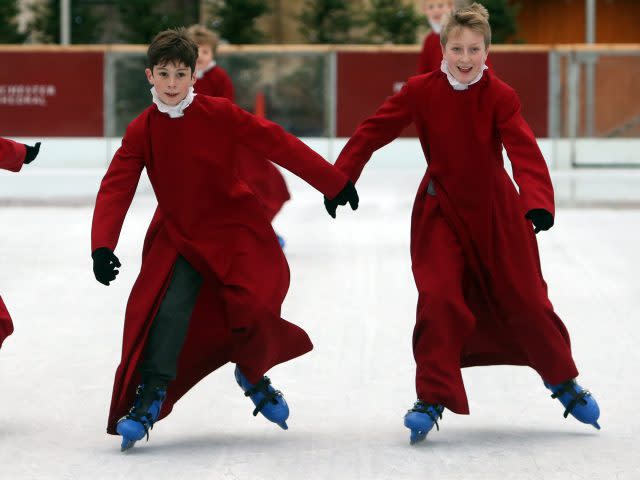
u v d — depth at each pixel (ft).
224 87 114.32
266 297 55.88
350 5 337.52
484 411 64.49
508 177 58.23
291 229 142.10
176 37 54.70
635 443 57.72
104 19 347.97
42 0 344.49
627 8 409.90
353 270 112.06
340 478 51.83
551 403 66.23
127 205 56.80
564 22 413.59
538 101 212.84
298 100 214.48
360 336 83.76
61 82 215.72
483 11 56.49
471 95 56.75
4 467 53.62
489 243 57.00
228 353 57.88
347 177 57.52
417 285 57.31
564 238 134.31
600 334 84.58
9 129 216.13
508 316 57.52
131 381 55.72
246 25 334.24
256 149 56.54
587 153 213.87
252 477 51.96
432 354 55.98
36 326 87.76
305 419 62.80
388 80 213.46
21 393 68.44
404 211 160.45
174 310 55.52
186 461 54.65
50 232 139.74
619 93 212.43
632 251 124.57
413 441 57.31
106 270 55.31
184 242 56.08
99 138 217.56
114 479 51.72
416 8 332.60
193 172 55.88
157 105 55.67
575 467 53.47
